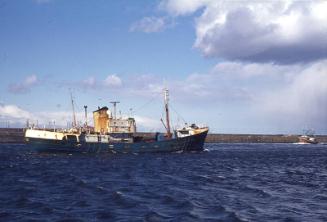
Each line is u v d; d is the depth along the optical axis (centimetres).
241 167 7100
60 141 9469
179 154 10381
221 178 5153
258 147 19050
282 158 10006
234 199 3431
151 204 3164
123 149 9931
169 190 3959
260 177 5322
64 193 3747
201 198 3466
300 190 4012
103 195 3612
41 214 2781
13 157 9156
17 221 2575
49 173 5700
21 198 3412
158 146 10250
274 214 2811
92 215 2748
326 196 3616
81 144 9562
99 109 10188
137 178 5075
